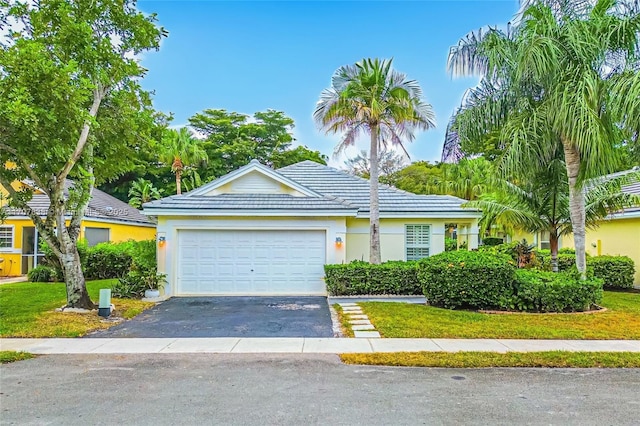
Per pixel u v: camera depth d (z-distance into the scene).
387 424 4.82
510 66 11.80
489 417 5.02
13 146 10.08
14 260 21.12
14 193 11.27
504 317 10.91
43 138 9.80
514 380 6.42
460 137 12.90
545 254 18.06
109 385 6.12
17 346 8.31
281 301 13.76
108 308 11.16
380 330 9.59
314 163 20.81
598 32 11.12
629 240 17.36
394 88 14.00
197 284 14.90
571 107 10.64
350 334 9.30
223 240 15.03
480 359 7.36
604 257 16.89
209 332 9.60
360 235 16.86
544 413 5.14
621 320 10.56
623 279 16.30
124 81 12.48
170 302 13.59
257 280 15.04
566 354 7.65
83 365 7.14
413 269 13.84
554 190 13.25
